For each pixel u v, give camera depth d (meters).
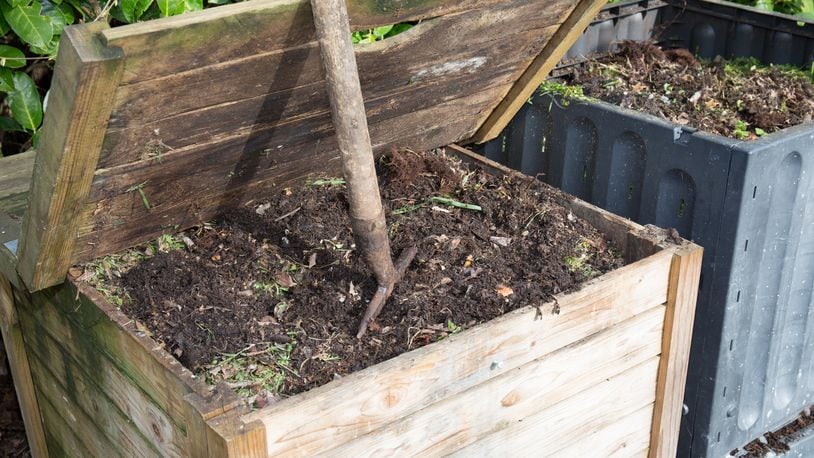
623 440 1.99
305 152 1.91
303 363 1.61
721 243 2.00
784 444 2.38
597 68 2.62
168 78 1.36
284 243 1.94
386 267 1.73
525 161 2.52
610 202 2.28
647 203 2.17
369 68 1.70
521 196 2.16
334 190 2.11
